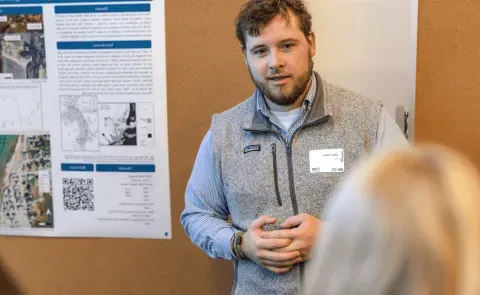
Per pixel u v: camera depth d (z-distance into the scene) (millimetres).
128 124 2174
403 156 599
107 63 2150
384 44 2131
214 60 2078
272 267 1431
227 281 2207
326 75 2186
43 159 2248
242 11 1495
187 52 2090
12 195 2287
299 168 1477
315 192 1465
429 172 566
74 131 2213
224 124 1605
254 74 1476
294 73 1438
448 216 524
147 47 2115
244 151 1529
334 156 1473
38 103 2215
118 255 2266
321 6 2146
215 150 1585
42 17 2160
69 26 2148
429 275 508
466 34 1792
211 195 1625
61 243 2295
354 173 603
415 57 1864
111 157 2205
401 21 2107
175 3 2064
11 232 2311
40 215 2285
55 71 2186
